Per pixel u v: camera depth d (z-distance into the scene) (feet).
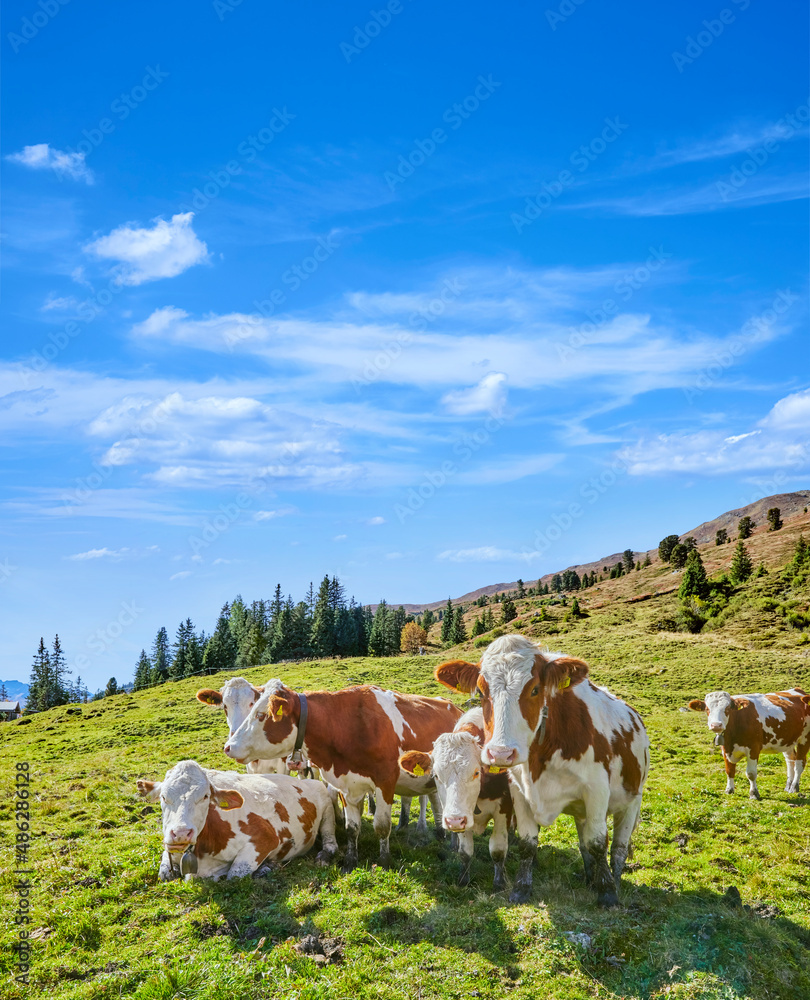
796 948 22.38
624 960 21.07
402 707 32.68
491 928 22.77
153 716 108.58
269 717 30.19
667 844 35.88
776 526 399.03
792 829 38.70
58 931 24.21
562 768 24.50
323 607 296.10
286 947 22.17
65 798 47.60
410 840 34.50
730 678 116.57
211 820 27.89
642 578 400.06
